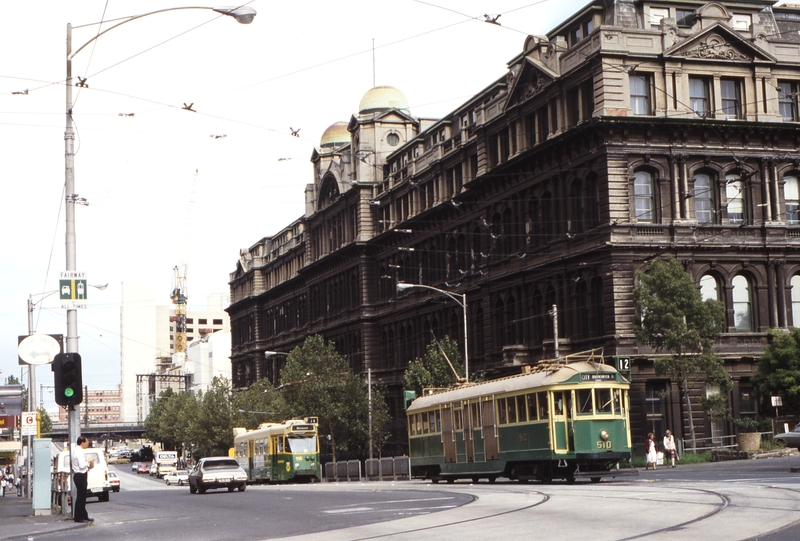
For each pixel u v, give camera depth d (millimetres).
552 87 63312
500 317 71875
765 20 64562
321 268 108062
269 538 20484
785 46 62688
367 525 22266
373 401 81688
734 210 61438
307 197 112875
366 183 95688
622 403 39031
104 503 45156
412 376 70250
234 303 143375
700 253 60000
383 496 34906
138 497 53250
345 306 101688
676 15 62812
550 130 63594
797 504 21750
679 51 60281
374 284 96250
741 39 61125
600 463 38812
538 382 39219
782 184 61875
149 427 181250
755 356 60031
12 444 79438
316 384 81125
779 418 57938
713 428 58969
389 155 94500
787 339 56625
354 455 92312
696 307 54500
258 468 77625
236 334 146750
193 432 114062
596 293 60562
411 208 87188
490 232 72125
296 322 119625
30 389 66938
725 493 25594
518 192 68312
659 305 54344
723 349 59875
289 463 71438
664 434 58531
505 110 68875
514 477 42094
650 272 55750
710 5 61375
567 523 20422
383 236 91875
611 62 58969
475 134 74875
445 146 81250
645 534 17891
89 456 47625
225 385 115562
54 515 33281
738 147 61219
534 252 65875
